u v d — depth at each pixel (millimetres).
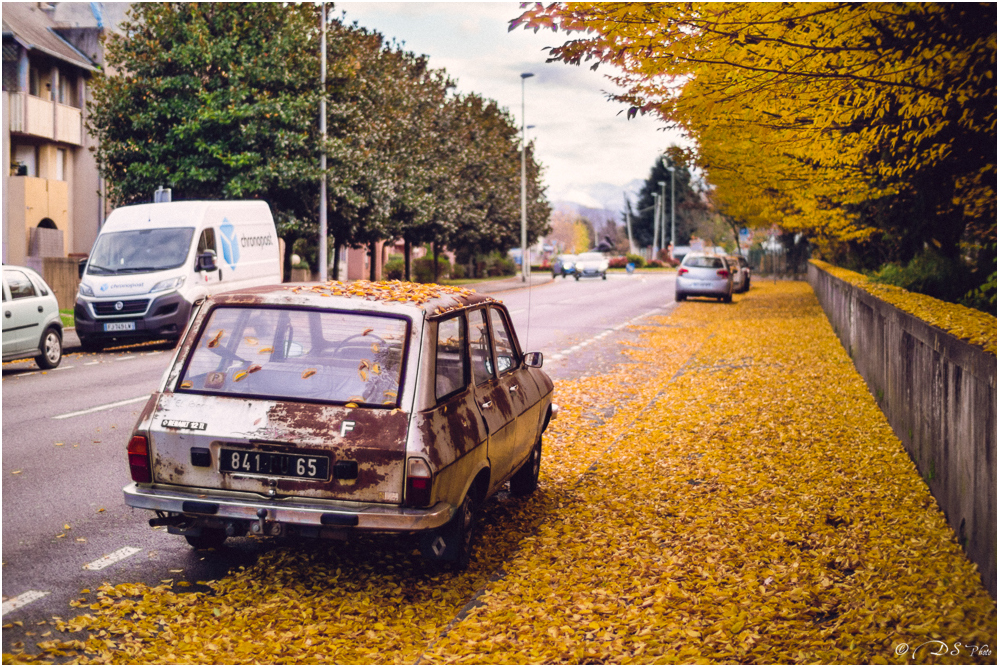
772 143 9312
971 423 5570
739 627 4676
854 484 7594
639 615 4922
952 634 4383
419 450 5012
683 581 5461
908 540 5977
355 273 60281
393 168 34906
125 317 17625
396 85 39156
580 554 5996
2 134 30219
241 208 20828
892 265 15773
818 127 8664
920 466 7758
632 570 5664
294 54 29062
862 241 20109
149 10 28344
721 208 26609
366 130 33406
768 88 7434
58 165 34031
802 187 13453
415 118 43719
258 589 5234
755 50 6734
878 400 11258
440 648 4473
